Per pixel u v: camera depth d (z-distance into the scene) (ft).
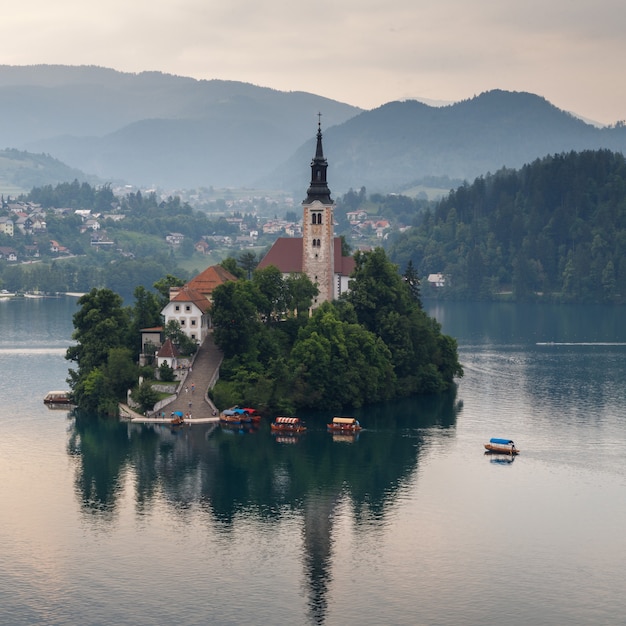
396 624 560.61
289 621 563.07
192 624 560.61
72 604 581.53
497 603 583.17
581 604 582.76
